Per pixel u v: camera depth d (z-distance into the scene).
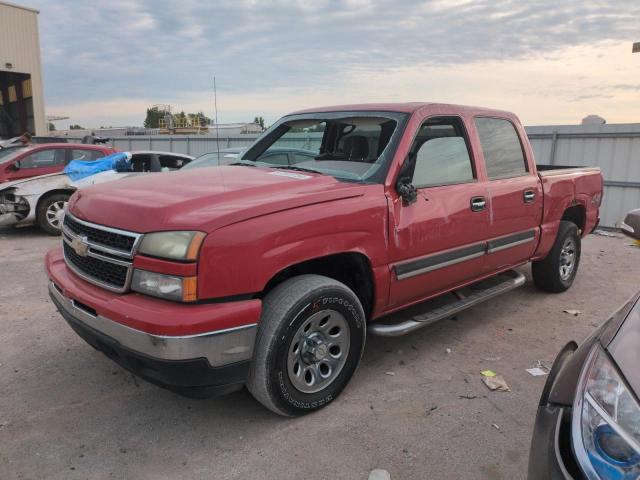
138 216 2.72
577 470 1.61
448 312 3.97
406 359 4.00
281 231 2.78
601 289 6.01
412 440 2.95
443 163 3.89
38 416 3.13
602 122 10.82
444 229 3.76
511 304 5.39
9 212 8.59
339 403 3.33
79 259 3.08
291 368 2.97
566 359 2.35
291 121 4.46
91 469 2.66
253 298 2.80
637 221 2.78
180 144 20.19
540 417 1.94
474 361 4.00
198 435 2.96
